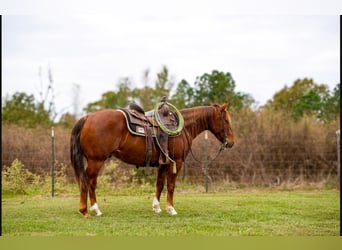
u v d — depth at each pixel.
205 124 7.41
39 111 19.41
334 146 13.05
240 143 12.96
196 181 12.71
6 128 13.16
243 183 12.55
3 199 9.02
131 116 6.55
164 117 6.80
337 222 6.25
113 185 11.18
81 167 6.34
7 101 19.02
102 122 6.29
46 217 6.56
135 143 6.52
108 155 6.45
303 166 13.14
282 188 11.79
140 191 10.62
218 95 18.48
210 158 12.76
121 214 6.86
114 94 22.45
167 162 6.77
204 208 7.57
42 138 12.96
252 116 13.63
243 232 5.54
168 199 6.93
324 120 14.84
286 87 21.28
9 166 12.21
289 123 13.54
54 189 10.55
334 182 12.31
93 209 6.63
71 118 20.02
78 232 5.50
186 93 18.89
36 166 12.35
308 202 8.39
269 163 12.99
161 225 5.96
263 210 7.32
